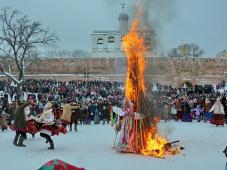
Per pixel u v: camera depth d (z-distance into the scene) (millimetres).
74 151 16906
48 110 17734
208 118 31938
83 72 84688
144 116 16766
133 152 16500
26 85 56625
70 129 24422
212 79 79500
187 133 23203
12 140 19984
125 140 16781
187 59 77875
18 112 17859
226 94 42781
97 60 83938
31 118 17969
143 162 14742
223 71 81750
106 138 21000
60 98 43688
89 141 19844
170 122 30172
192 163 14688
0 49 56312
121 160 15070
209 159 15477
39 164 14203
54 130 17297
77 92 50375
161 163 14609
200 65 79438
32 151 16797
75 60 85562
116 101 32438
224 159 15508
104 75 81812
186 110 32062
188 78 77500
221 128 26609
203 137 21484
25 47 55781
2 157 15445
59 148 17641
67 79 82750
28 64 59281
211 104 32188
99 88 56250
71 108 24047
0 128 25141
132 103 16844
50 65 85125
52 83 63781
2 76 73562
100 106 31078
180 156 16000
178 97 37719
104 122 31109
